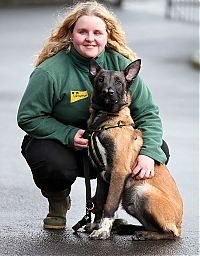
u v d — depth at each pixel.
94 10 9.31
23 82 23.48
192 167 13.66
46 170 9.20
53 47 9.45
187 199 11.41
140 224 9.98
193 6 48.62
